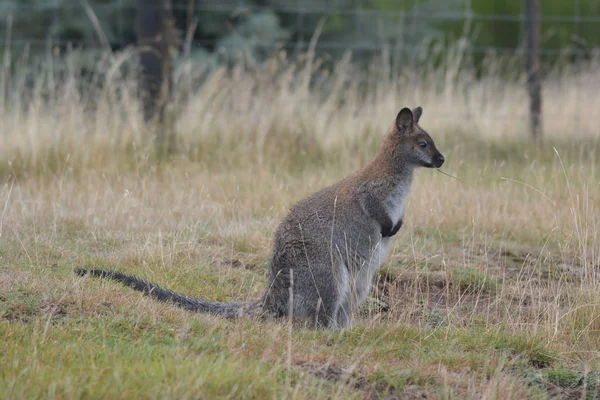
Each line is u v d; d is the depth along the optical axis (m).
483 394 8.16
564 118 24.31
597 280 11.43
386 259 13.19
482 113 23.28
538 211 15.95
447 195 16.22
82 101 20.72
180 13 31.97
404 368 8.66
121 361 7.76
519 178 18.42
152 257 12.12
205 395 7.30
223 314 10.04
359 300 10.80
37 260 11.23
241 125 20.56
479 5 49.94
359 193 10.76
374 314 11.46
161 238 12.54
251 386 7.50
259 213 15.64
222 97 21.25
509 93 24.11
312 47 22.31
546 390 8.63
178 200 15.56
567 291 11.68
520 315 10.83
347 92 23.50
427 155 11.05
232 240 13.49
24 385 7.09
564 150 21.23
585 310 10.85
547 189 17.41
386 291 12.32
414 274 12.63
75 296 9.53
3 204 14.84
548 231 15.01
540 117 23.11
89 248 12.84
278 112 20.73
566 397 8.61
